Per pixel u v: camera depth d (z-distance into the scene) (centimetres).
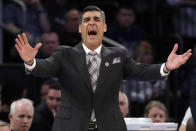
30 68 792
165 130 1070
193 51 2150
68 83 812
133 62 836
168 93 1850
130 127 1059
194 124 1067
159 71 802
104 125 802
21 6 2084
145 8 2241
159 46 2002
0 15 2048
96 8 831
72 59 820
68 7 2262
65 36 1978
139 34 2141
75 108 806
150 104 1552
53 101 1593
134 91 1831
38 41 1966
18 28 2072
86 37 820
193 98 1096
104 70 814
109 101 813
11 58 2041
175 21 2217
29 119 1376
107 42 1759
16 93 1723
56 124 808
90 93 805
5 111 1652
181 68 1972
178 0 2233
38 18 2152
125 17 2122
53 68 815
